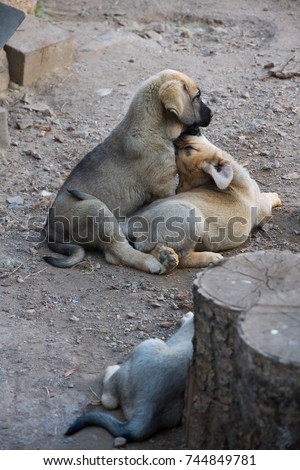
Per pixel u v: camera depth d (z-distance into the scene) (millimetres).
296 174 12047
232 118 13578
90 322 9008
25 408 7730
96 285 9711
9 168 12305
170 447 7117
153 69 15031
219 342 6410
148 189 10578
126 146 10492
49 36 14578
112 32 16219
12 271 9953
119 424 7188
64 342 8664
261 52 15797
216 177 10031
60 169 12344
